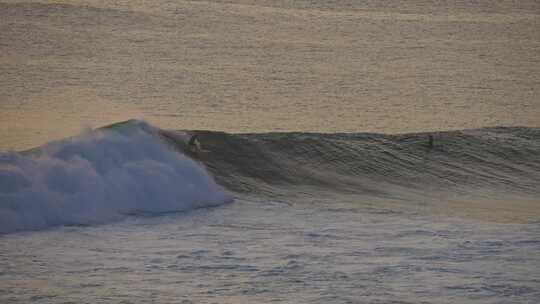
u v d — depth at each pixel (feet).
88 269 212.02
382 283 204.85
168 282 203.62
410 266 217.97
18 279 203.00
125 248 230.89
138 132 292.61
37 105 546.67
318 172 350.43
